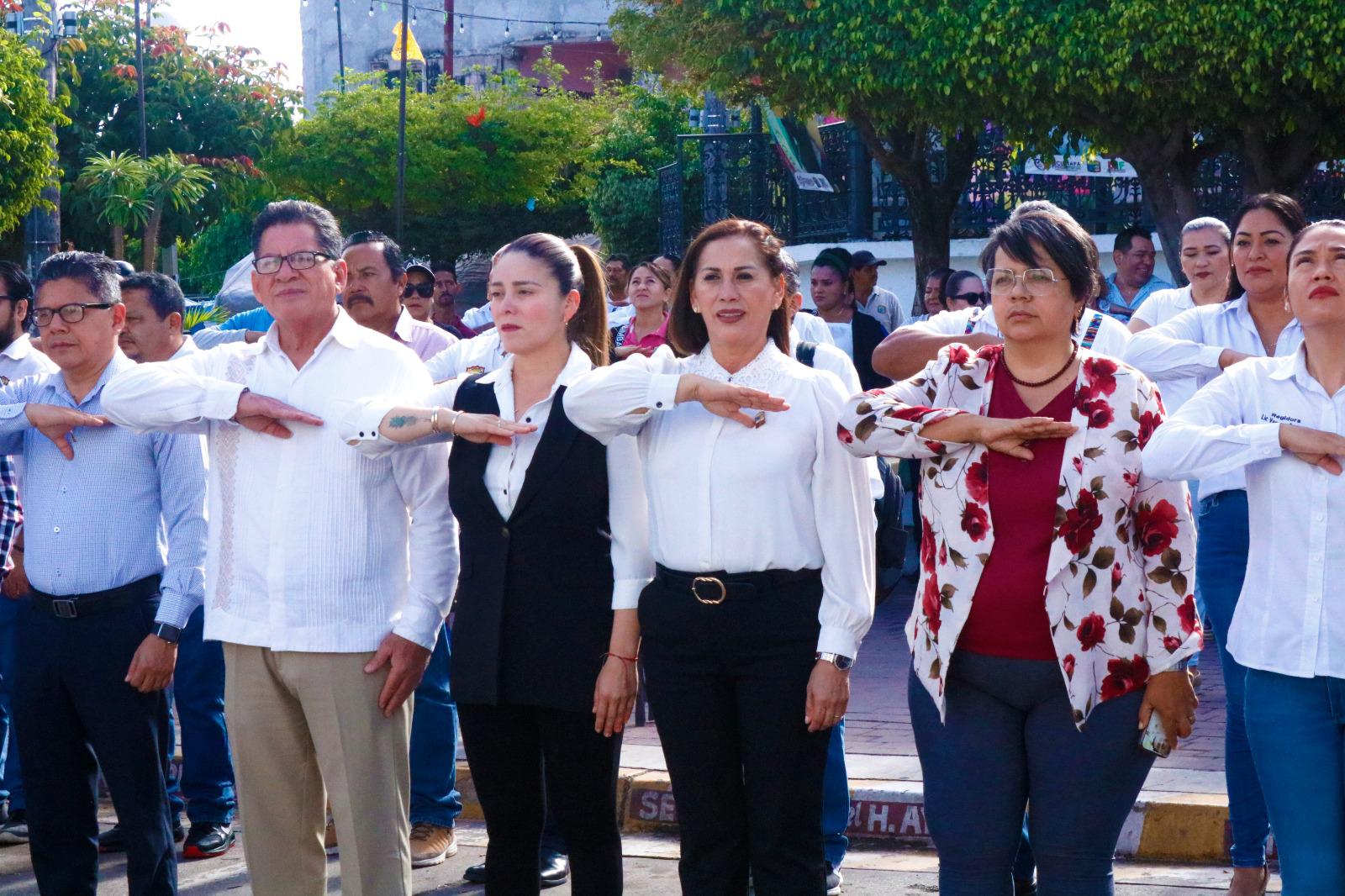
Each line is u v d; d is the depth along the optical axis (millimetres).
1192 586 3383
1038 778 3365
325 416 4020
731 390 3604
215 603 4066
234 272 16188
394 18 42750
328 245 4102
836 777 4789
